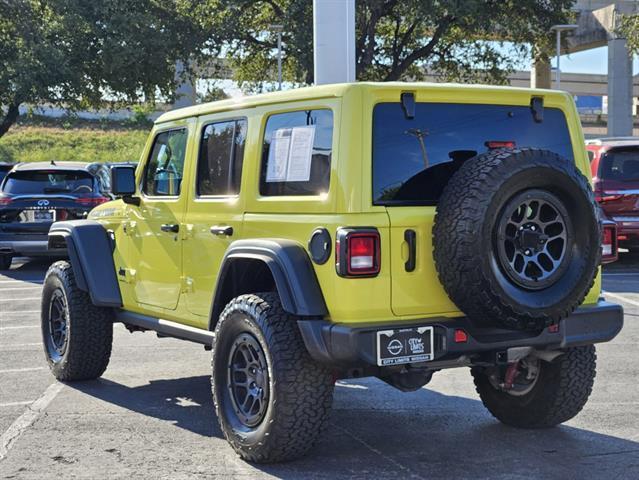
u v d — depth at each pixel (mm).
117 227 6695
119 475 4793
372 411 6160
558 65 35625
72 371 7000
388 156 4605
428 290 4594
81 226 6820
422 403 6379
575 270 4512
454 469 4852
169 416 6059
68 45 30906
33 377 7328
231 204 5301
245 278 5246
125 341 8930
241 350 5004
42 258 17797
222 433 5613
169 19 33812
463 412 6117
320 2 13227
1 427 5793
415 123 4711
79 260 6746
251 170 5160
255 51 37906
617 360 7770
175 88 35219
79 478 4750
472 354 4730
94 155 54625
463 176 4402
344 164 4527
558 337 4875
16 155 53094
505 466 4902
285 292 4574
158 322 6176
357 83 4582
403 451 5203
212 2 34562
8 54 29328
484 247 4270
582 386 5375
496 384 5691
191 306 5738
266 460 4855
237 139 5367
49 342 7340
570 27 35125
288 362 4637
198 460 5039
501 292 4301
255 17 37344
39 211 14555
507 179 4293
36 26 29734
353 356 4363
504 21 33406
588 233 4527
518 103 5066
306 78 32938
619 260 15844
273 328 4699
